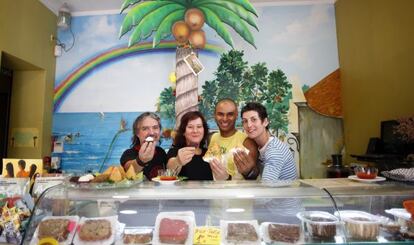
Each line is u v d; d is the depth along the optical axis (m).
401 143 1.89
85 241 1.20
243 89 3.12
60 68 3.34
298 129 3.07
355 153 2.78
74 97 3.29
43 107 3.09
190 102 2.73
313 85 3.11
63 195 1.30
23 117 3.09
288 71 3.14
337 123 3.06
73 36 3.36
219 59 3.17
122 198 1.29
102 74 3.30
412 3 1.95
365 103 2.58
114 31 3.33
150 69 3.25
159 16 2.81
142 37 2.81
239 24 2.85
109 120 3.24
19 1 2.72
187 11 2.82
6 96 3.06
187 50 2.79
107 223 1.25
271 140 2.12
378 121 2.38
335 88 3.10
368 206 1.29
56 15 3.35
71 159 3.21
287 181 1.55
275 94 3.11
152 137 2.92
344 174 2.60
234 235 1.21
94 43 3.34
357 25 2.69
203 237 1.20
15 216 1.25
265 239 1.20
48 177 1.51
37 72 3.12
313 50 3.14
